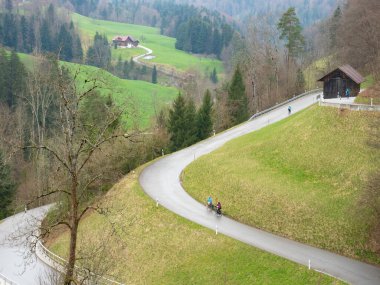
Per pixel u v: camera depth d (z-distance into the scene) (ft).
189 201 185.47
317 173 175.52
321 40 553.64
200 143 263.70
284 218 158.81
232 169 196.65
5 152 259.39
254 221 164.45
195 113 310.45
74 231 85.76
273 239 151.84
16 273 155.94
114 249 164.25
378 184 140.67
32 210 243.40
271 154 199.82
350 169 168.04
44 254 171.01
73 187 85.81
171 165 229.04
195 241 155.43
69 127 86.17
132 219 175.83
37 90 320.29
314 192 163.94
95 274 96.12
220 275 139.64
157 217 171.83
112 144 192.85
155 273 150.61
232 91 330.54
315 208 155.84
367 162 167.12
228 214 172.96
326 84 251.19
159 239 161.99
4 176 249.34
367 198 142.10
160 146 272.31
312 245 147.13
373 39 328.29
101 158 192.65
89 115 188.75
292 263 134.51
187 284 142.00
